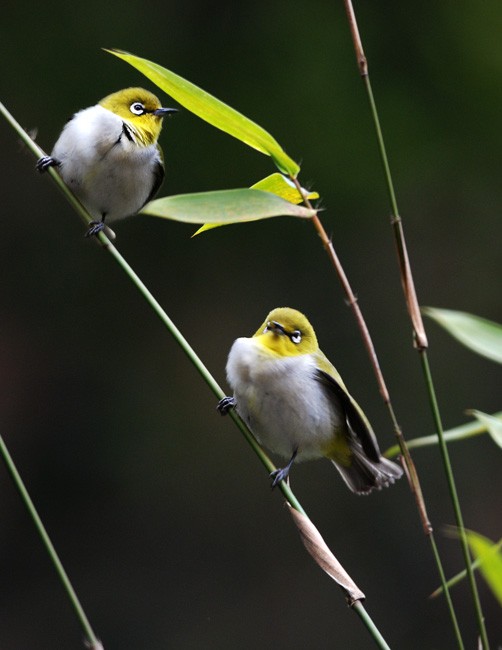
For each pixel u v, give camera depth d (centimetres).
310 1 1697
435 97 1702
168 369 1695
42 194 1692
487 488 1598
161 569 1644
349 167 1675
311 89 1675
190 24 1686
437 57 1698
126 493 1677
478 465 1611
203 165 1634
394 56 1705
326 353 1672
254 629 1584
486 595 1552
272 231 1686
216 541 1641
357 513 1600
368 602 1565
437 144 1700
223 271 1697
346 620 1573
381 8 1700
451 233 1712
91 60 1659
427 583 1568
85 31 1664
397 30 1702
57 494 1681
